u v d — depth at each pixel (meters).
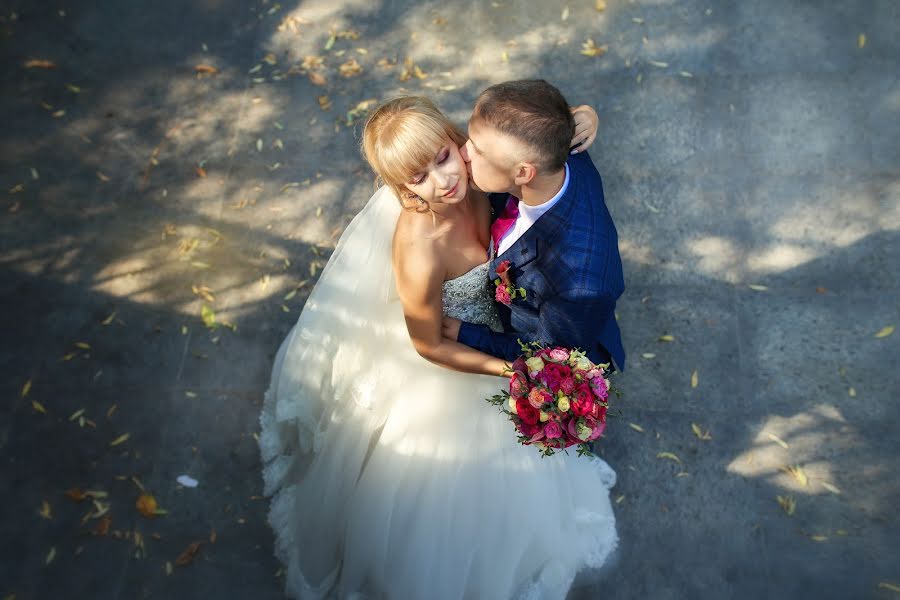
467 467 2.71
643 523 3.26
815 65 4.00
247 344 3.68
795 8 4.13
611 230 2.25
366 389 2.78
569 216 2.11
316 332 2.82
